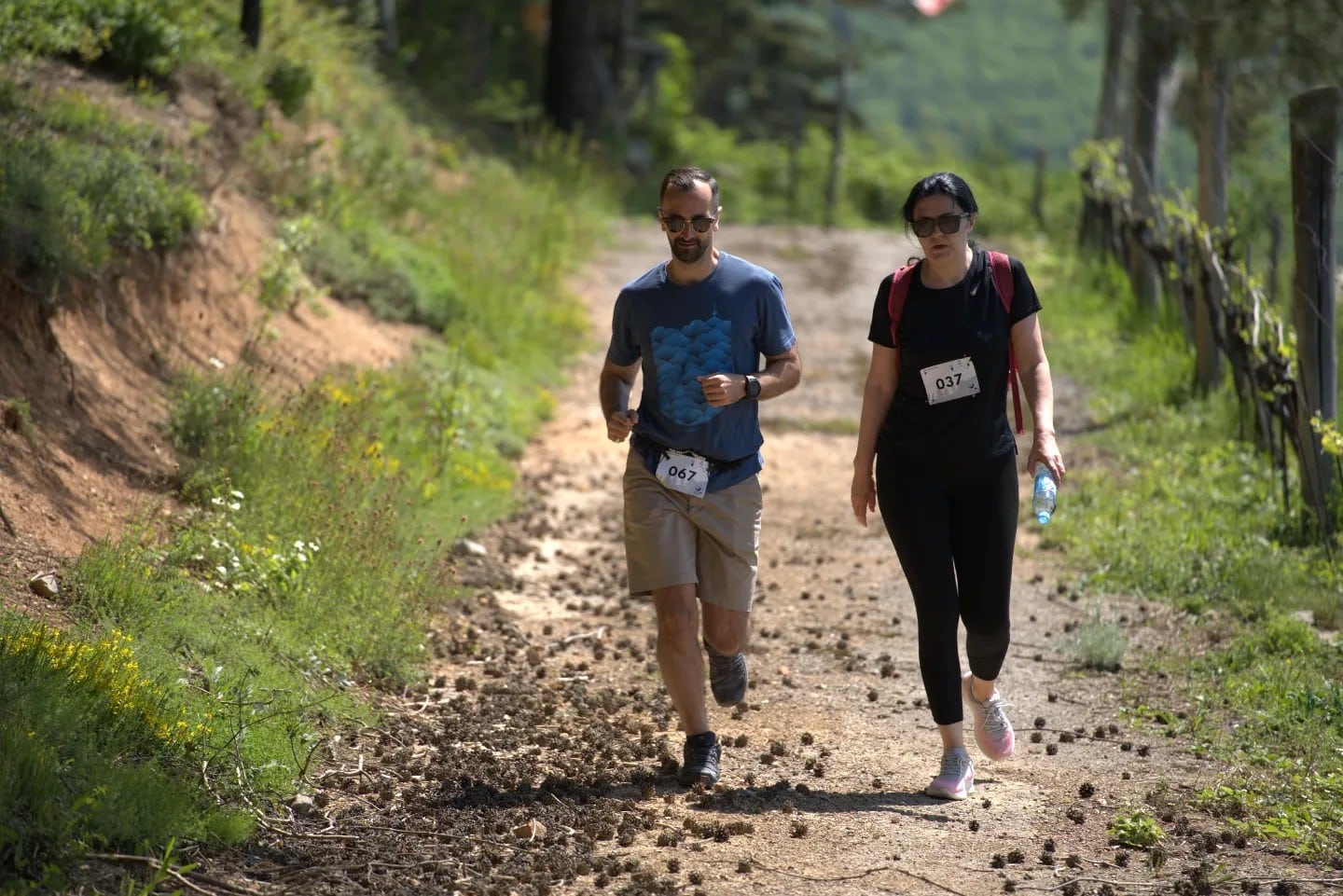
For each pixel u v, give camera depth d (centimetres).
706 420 1303
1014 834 1238
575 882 1120
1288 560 2012
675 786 1337
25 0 2672
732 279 1308
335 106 4047
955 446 1261
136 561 1502
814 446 3062
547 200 5206
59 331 1914
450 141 5344
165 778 1146
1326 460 2108
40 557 1478
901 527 1280
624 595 2055
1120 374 3362
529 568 2144
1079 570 2098
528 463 2767
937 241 1244
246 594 1606
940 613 1282
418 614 1709
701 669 1330
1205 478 2438
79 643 1252
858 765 1416
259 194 2969
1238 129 2975
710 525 1319
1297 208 2117
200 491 1816
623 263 5188
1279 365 2209
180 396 2038
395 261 3212
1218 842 1221
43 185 1964
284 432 2009
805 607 2002
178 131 2806
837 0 13275
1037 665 1723
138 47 2906
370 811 1241
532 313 3784
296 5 4172
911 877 1141
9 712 1094
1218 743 1459
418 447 2384
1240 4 2633
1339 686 1555
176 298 2289
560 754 1422
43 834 1021
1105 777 1384
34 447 1673
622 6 9338
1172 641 1791
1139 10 3444
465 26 8719
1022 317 1274
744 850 1190
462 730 1465
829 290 4950
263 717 1303
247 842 1140
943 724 1310
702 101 14312
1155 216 3569
